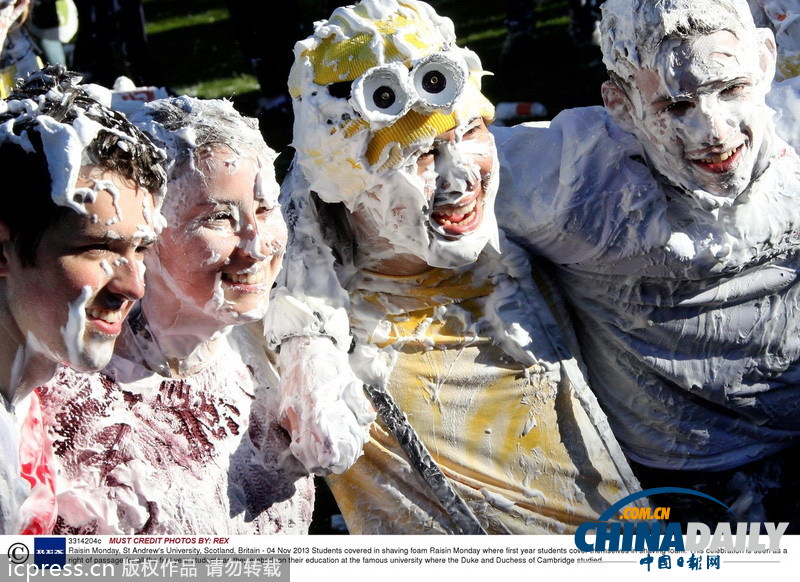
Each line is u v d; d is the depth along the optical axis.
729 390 3.54
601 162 3.19
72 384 2.45
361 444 2.73
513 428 3.27
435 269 3.25
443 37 2.99
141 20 7.21
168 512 2.47
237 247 2.51
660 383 3.55
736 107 2.95
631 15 2.96
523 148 3.28
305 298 3.00
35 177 2.02
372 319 3.20
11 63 4.73
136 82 7.28
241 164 2.49
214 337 2.62
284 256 3.07
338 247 3.15
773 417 3.64
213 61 9.04
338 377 2.81
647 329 3.43
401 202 2.91
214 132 2.49
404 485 3.18
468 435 3.23
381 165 2.87
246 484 2.66
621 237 3.22
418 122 2.84
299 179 3.14
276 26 7.20
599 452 3.35
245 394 2.76
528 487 3.27
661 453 3.66
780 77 3.87
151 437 2.52
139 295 2.13
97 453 2.44
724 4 2.95
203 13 10.60
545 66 8.00
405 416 3.14
